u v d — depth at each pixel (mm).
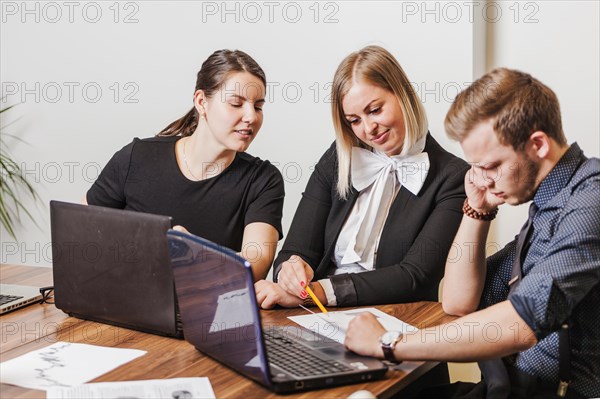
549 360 1657
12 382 1537
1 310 2037
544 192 1645
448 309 1944
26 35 3826
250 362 1493
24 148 3939
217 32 3400
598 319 1604
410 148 2176
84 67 3727
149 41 3553
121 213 1820
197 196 2344
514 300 1538
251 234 2281
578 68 2875
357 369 1525
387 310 1997
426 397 1869
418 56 2986
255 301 1439
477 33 2912
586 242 1526
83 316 1975
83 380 1544
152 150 2389
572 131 2928
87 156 3811
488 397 1653
